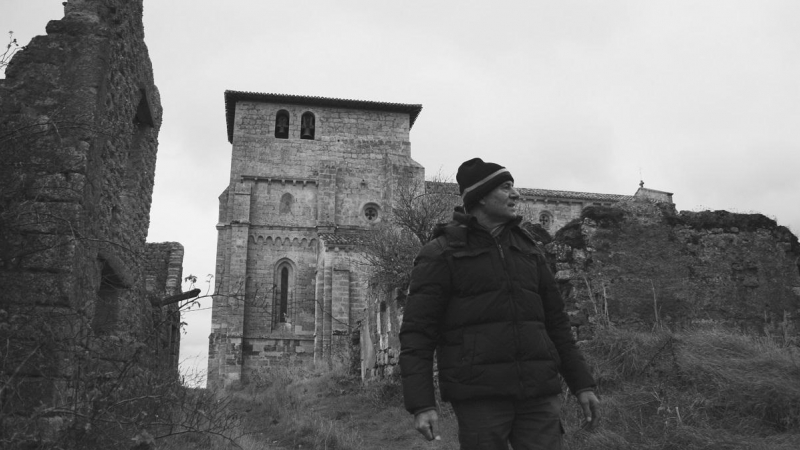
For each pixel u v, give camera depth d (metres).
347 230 40.34
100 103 6.97
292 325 38.09
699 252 10.84
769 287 10.87
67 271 6.12
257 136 41.50
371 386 17.03
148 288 12.38
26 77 6.79
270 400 16.91
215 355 35.72
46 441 5.30
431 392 3.29
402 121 43.50
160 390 7.56
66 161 6.46
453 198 22.39
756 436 6.39
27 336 5.76
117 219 8.29
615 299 10.27
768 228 11.24
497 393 3.22
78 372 6.02
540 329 3.45
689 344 8.50
